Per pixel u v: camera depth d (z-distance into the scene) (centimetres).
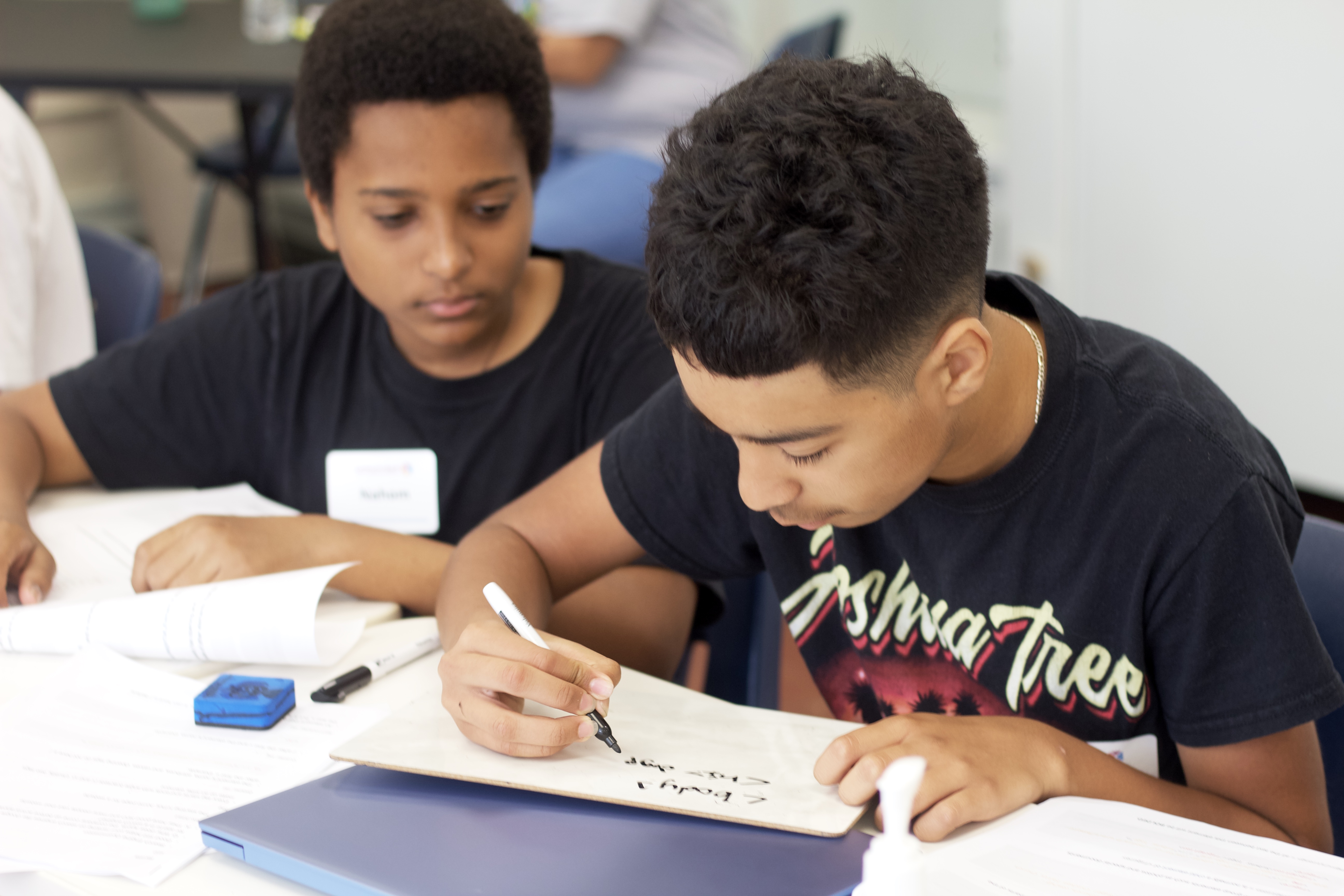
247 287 143
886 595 100
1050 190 279
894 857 53
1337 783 96
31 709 88
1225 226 246
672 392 108
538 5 283
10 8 359
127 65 294
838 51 269
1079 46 263
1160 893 66
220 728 86
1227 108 239
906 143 69
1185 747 86
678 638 114
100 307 189
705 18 294
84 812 76
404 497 133
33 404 134
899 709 103
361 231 121
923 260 69
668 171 72
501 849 69
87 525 123
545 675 81
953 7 335
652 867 67
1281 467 93
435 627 103
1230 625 82
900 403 71
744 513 105
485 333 130
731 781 75
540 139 126
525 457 131
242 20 355
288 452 136
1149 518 84
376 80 114
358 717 88
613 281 136
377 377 135
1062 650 90
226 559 107
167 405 135
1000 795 73
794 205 67
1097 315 278
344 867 67
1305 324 238
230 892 69
